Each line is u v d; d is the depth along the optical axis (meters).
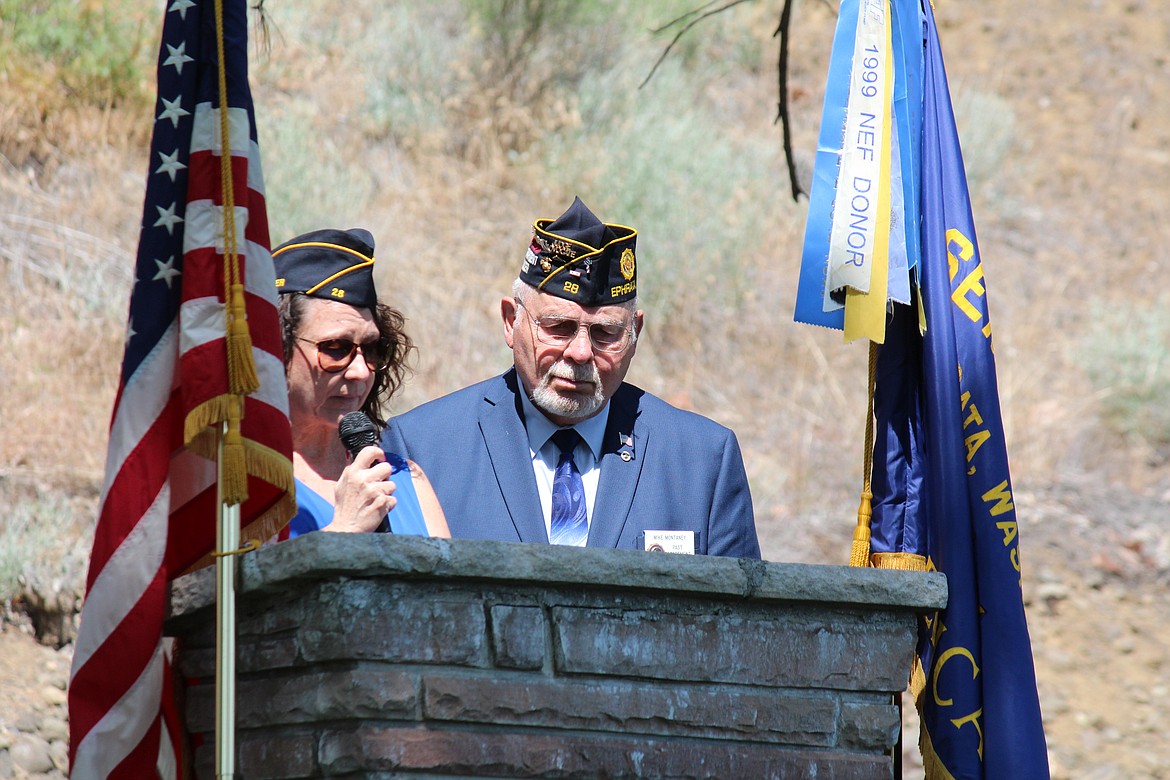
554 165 43.72
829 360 41.97
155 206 12.78
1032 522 36.75
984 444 15.16
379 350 15.32
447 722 10.67
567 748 11.01
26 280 33.50
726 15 54.16
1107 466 40.09
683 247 42.09
